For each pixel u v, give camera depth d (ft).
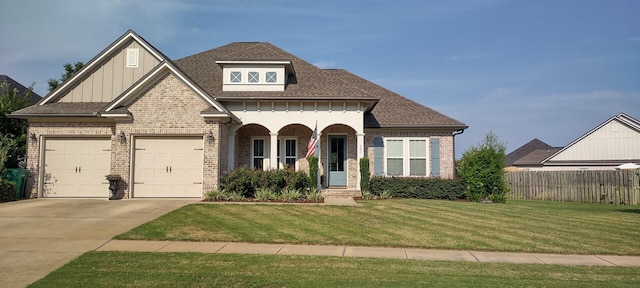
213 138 54.54
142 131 54.44
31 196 55.88
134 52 62.28
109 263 26.16
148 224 37.55
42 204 48.16
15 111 60.80
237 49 80.23
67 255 28.12
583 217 47.09
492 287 22.33
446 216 44.86
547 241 34.50
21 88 87.10
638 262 28.94
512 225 40.93
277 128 61.26
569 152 119.85
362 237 34.81
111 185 52.65
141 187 54.65
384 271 25.17
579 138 118.73
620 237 36.35
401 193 62.69
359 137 61.87
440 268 26.25
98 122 57.00
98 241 32.14
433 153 70.18
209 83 66.33
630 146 113.09
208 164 54.34
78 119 56.65
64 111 56.29
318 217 42.57
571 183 79.36
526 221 43.24
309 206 48.47
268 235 34.91
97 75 62.03
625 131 113.91
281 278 23.31
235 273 24.12
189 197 54.70
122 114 53.36
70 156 57.31
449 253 30.68
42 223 38.09
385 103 77.41
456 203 56.03
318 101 60.75
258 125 67.77
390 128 69.56
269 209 45.98
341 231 36.81
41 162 56.70
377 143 70.18
